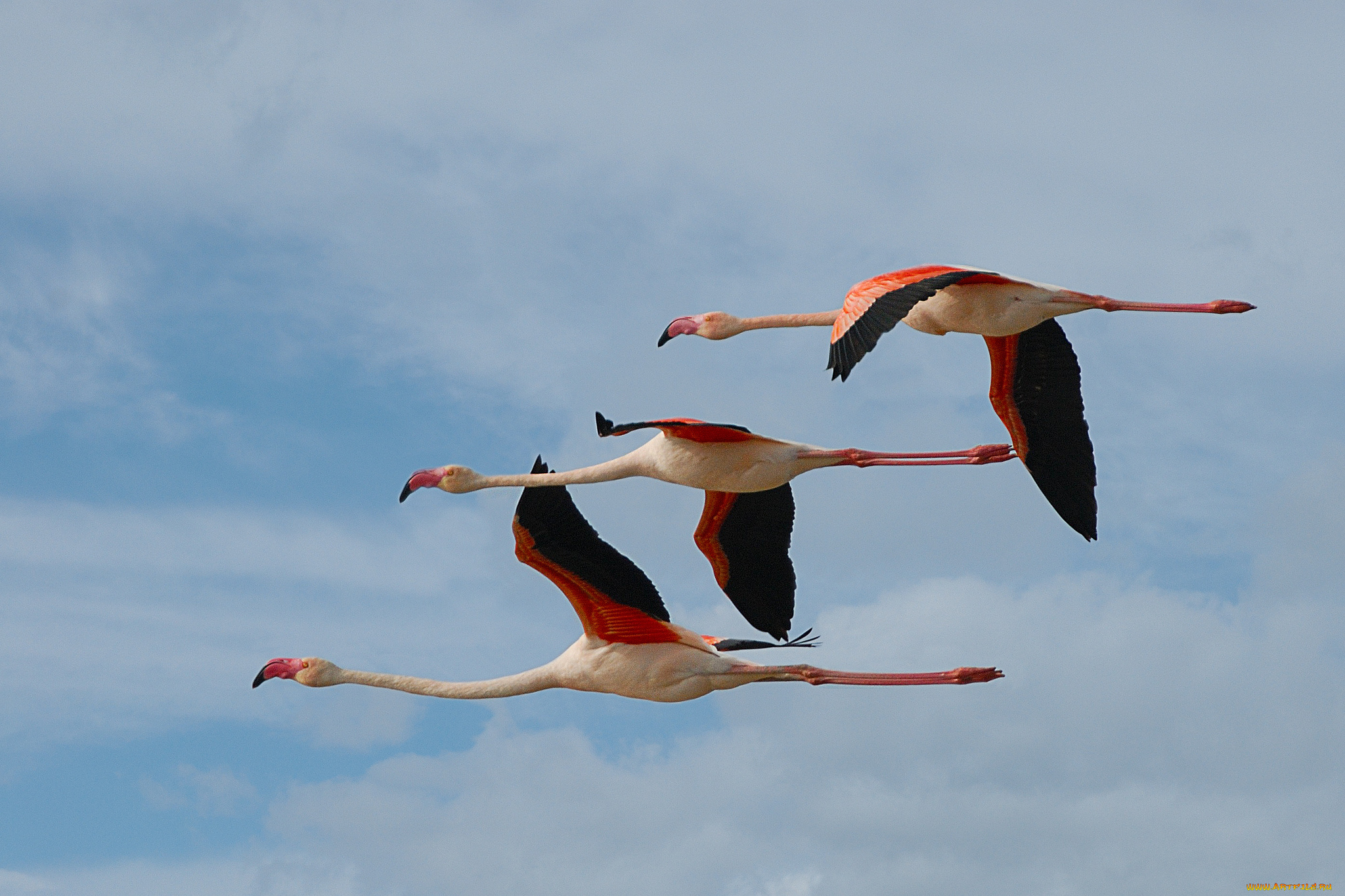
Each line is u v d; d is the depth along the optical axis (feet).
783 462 64.49
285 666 67.21
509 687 64.34
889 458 65.98
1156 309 63.10
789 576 69.00
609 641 62.18
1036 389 66.85
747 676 61.26
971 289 63.67
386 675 66.39
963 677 60.23
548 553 60.18
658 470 64.64
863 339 56.95
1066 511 66.54
